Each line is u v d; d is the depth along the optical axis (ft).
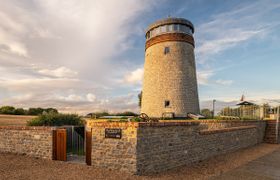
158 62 81.82
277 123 75.25
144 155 30.73
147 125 31.32
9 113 178.91
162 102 78.43
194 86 84.12
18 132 42.88
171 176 30.25
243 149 57.52
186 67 81.51
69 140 49.62
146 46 90.22
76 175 28.89
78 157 40.73
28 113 177.99
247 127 63.57
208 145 44.06
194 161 39.73
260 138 74.54
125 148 30.78
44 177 27.86
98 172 30.37
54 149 38.91
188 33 84.94
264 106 86.84
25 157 39.93
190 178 29.48
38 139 40.42
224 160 41.86
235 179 29.55
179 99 77.56
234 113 96.07
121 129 31.40
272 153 52.08
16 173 29.50
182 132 37.52
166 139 34.35
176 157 35.94
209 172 32.86
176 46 81.30
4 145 44.57
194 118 72.79
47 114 62.49
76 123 64.85
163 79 79.82
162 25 83.56
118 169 31.24
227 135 51.72
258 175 31.83
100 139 33.40
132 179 27.78
